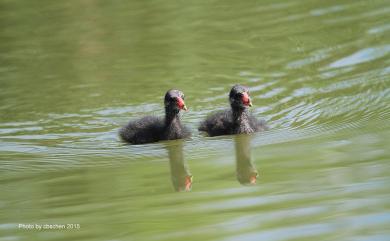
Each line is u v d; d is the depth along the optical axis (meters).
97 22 26.47
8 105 20.06
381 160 14.23
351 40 22.58
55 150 16.80
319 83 19.91
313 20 24.73
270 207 12.37
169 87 20.64
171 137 17.36
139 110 19.30
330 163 14.39
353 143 15.55
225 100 19.61
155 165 15.38
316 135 16.45
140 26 25.72
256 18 25.59
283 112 18.39
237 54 22.53
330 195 12.70
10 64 23.30
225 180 13.99
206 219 12.07
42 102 20.12
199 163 15.34
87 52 23.70
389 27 23.11
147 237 11.52
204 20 25.83
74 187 14.23
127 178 14.57
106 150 16.69
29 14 28.16
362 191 12.73
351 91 19.05
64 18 27.41
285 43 23.03
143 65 22.38
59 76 22.00
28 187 14.36
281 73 20.92
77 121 18.77
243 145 16.41
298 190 13.07
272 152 15.58
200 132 17.98
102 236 11.71
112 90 20.64
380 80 19.48
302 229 11.37
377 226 11.27
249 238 11.17
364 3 25.88
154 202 13.06
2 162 16.06
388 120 16.80
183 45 23.69
